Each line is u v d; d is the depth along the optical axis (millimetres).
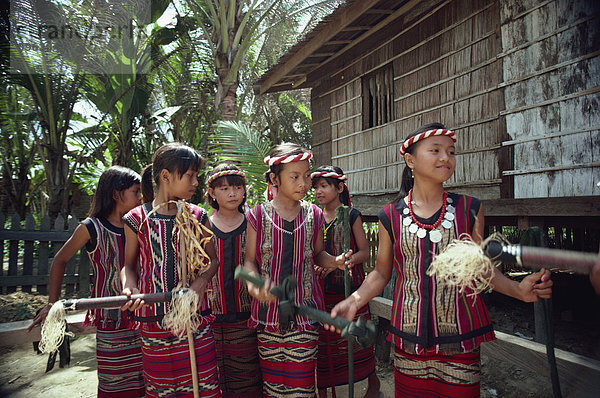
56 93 10133
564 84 4219
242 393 2576
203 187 10516
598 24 3881
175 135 12930
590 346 3824
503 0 4914
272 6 9594
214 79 12266
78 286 6906
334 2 9305
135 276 2107
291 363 2146
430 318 1694
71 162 12531
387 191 7102
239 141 6477
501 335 2977
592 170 3961
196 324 1938
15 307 5984
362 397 3133
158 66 10945
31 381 3629
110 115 11000
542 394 3150
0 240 6527
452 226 1687
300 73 9469
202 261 2047
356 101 8070
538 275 1517
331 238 2855
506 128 4902
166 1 10375
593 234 6730
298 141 17422
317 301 2240
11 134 11008
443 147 1713
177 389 1971
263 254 2250
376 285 1860
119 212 2457
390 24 7078
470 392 1656
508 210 4641
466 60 5523
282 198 2295
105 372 2346
